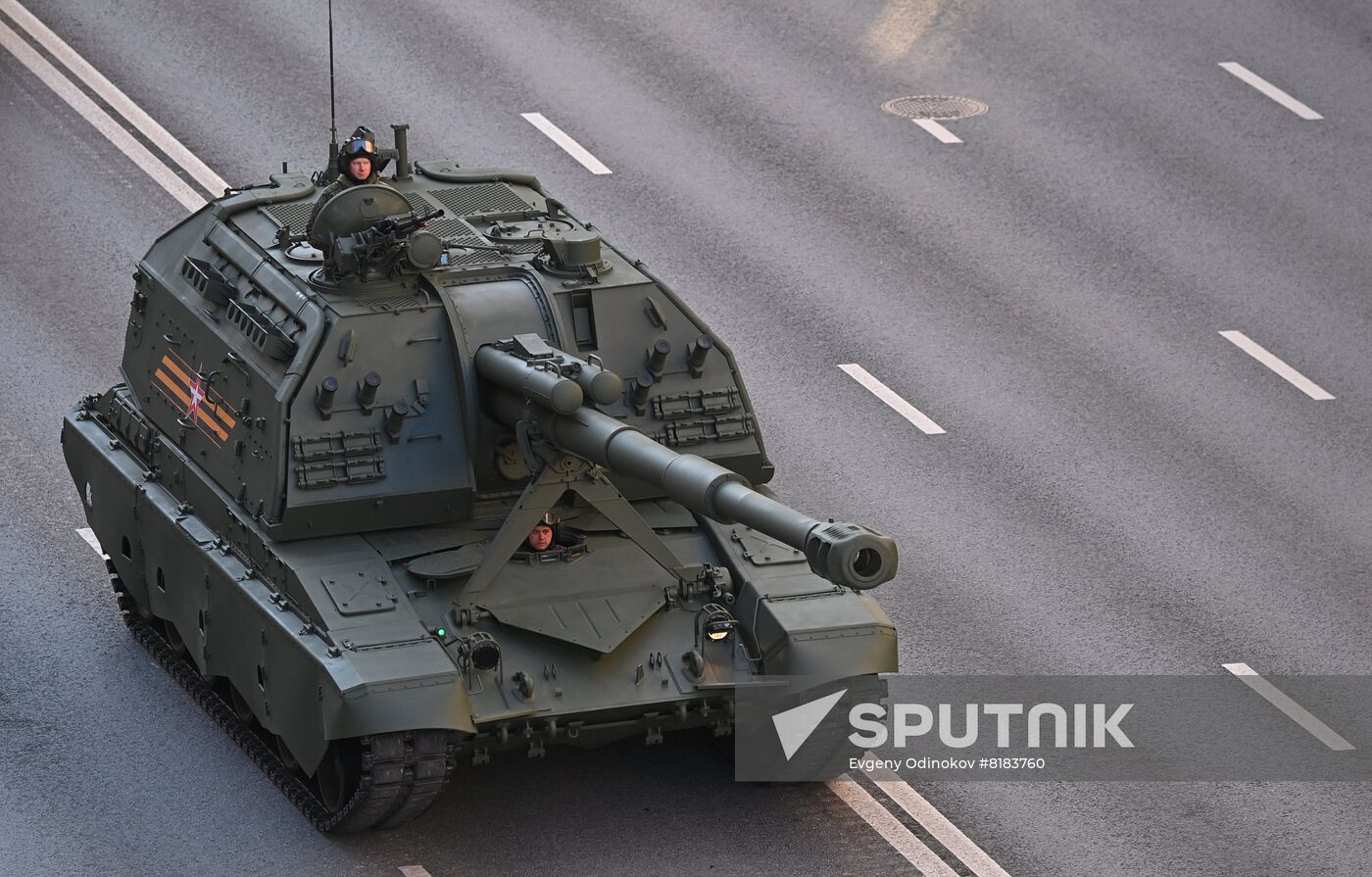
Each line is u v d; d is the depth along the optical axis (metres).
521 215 77.50
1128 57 124.25
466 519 70.31
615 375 64.00
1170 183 113.62
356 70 117.00
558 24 123.38
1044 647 78.94
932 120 117.56
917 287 104.06
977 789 70.25
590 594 67.81
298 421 68.25
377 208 70.00
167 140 110.12
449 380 70.00
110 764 70.62
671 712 66.25
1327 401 97.31
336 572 66.75
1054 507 88.44
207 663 71.62
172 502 74.31
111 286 100.31
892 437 92.94
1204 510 88.69
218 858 65.50
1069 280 105.44
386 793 63.09
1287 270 107.19
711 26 124.50
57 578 82.31
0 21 119.62
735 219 107.94
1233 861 66.62
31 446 89.69
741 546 70.62
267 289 71.88
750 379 96.56
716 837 67.25
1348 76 123.38
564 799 69.38
